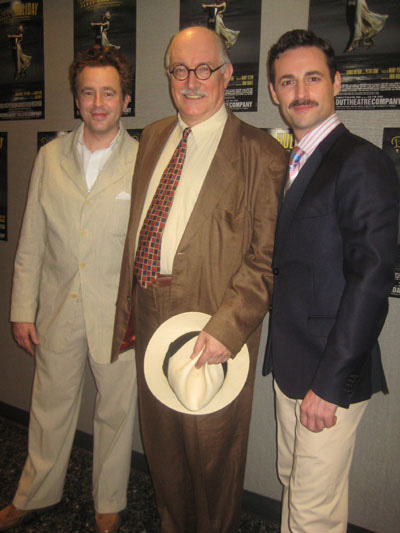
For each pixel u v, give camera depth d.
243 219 1.24
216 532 1.42
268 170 1.22
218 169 1.23
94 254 1.49
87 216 1.47
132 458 2.05
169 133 1.41
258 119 1.60
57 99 2.02
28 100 2.10
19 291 1.59
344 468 1.16
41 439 1.65
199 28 1.26
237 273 1.23
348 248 0.98
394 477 1.54
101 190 1.47
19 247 1.61
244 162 1.25
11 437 2.22
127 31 1.79
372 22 1.36
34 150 2.12
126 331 1.45
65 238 1.50
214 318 1.17
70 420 1.68
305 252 1.09
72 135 1.58
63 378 1.60
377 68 1.38
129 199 1.49
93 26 1.87
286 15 1.49
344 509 1.18
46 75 2.03
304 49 1.09
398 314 1.46
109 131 1.50
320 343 1.09
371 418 1.54
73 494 1.83
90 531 1.64
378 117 1.41
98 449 1.65
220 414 1.30
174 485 1.47
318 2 1.43
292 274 1.14
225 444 1.35
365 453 1.57
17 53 2.08
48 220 1.53
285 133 1.57
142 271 1.33
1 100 2.17
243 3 1.55
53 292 1.56
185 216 1.27
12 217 2.24
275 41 1.52
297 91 1.10
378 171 0.96
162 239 1.29
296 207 1.12
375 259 0.92
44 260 1.61
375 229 0.93
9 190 2.23
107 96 1.44
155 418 1.43
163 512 1.54
